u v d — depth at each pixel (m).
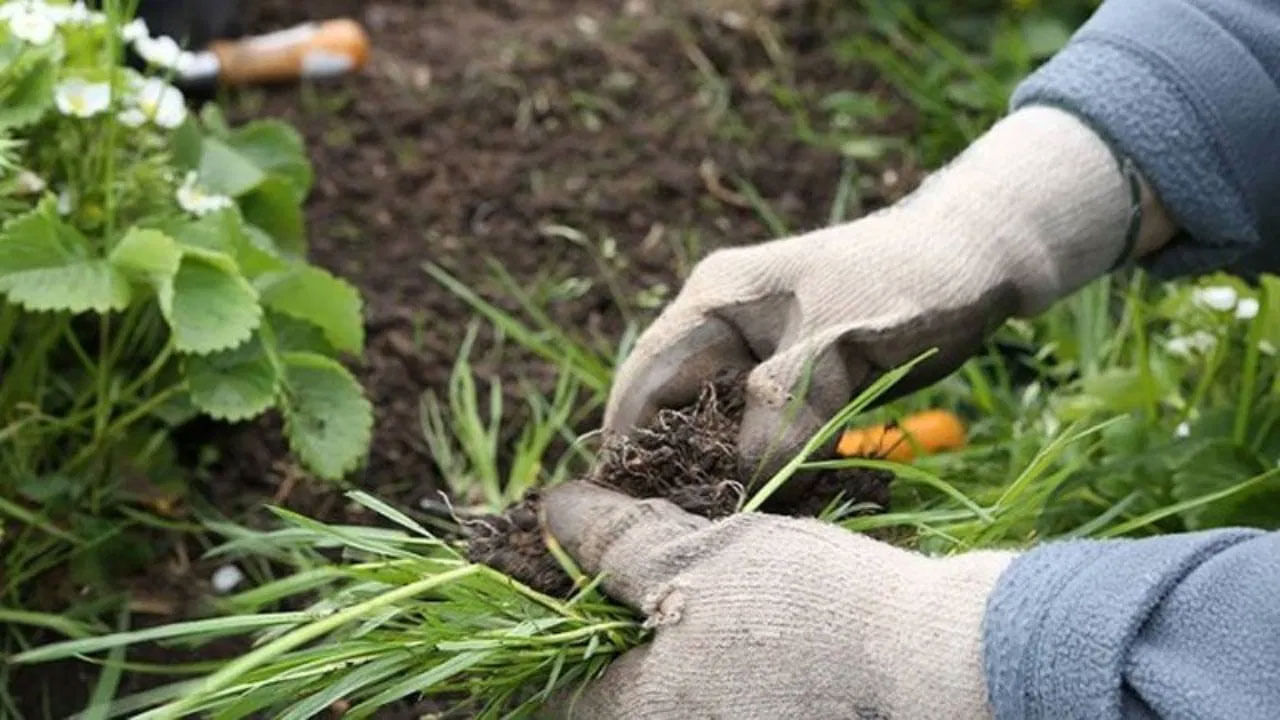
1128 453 1.49
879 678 1.16
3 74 1.44
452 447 1.61
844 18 2.00
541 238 1.77
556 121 1.88
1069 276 1.35
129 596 1.49
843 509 1.31
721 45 1.96
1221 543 1.15
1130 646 1.12
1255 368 1.50
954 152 1.87
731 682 1.18
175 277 1.43
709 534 1.21
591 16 2.01
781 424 1.28
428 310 1.70
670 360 1.31
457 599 1.27
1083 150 1.34
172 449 1.53
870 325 1.29
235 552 1.51
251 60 1.87
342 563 1.48
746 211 1.81
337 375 1.50
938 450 1.54
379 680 1.27
